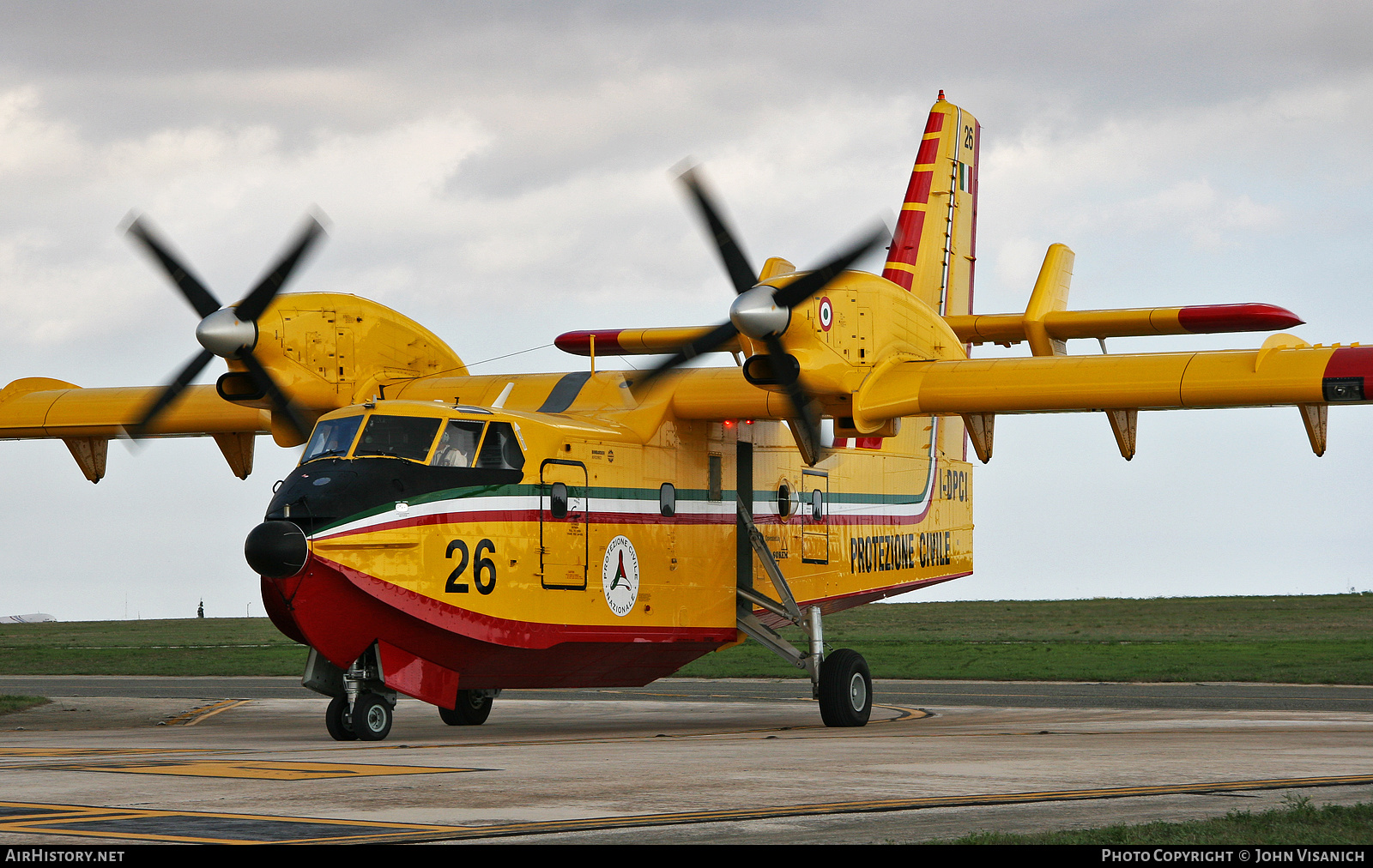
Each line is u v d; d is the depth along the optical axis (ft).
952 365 202.90
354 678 179.22
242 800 106.83
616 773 126.62
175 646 615.98
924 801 106.52
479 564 182.39
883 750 153.58
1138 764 134.82
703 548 215.31
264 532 166.20
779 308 188.85
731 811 101.24
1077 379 194.49
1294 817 96.22
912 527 263.29
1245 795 110.83
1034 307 241.76
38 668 447.42
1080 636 606.14
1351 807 100.58
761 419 208.23
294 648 563.07
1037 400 195.31
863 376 198.80
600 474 198.90
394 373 227.20
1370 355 183.42
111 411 246.27
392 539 174.09
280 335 215.72
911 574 262.47
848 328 199.52
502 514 185.37
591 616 195.83
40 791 113.39
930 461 270.05
